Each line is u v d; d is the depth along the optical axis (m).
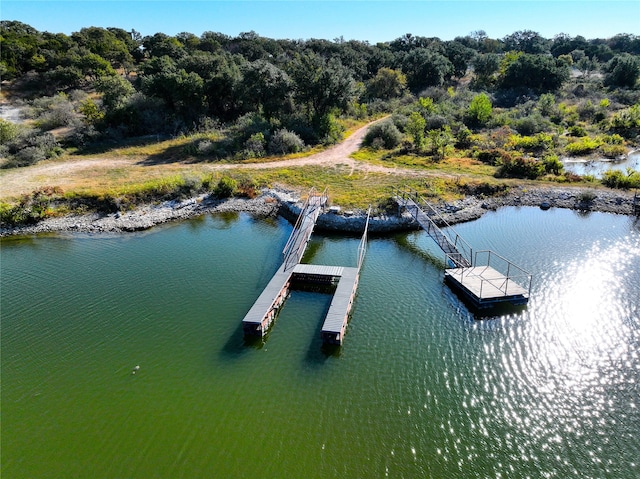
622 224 35.84
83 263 32.12
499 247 32.09
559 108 83.88
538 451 15.62
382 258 31.56
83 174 49.91
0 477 15.18
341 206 39.41
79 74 90.69
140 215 41.28
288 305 25.62
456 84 118.19
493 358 20.52
